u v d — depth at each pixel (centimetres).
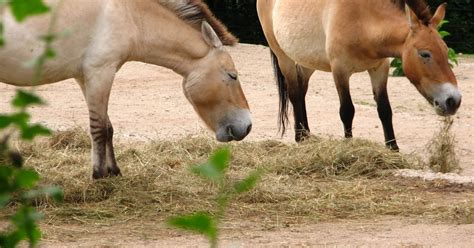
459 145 1350
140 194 912
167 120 1577
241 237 764
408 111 1728
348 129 1230
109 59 934
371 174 1076
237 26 3447
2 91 1853
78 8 905
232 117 996
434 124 1556
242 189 244
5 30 865
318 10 1236
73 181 941
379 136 1425
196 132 1392
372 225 824
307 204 904
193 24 980
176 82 2066
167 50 974
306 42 1268
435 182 1016
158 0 960
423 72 1117
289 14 1290
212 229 237
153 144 1215
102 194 912
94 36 924
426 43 1112
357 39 1181
